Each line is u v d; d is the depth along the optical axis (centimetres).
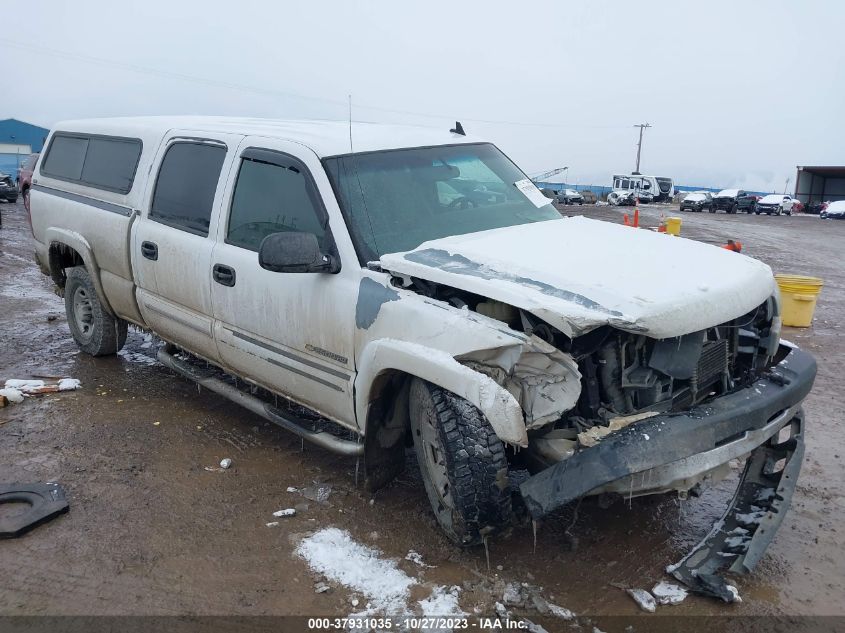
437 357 333
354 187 416
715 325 336
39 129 6594
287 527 391
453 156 479
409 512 407
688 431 314
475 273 347
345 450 403
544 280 335
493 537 369
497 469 329
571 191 5328
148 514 404
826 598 338
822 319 985
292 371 429
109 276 588
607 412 333
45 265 684
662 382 342
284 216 429
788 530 399
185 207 503
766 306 401
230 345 470
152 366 661
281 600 331
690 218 3909
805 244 2334
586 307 312
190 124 540
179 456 478
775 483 382
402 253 380
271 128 488
